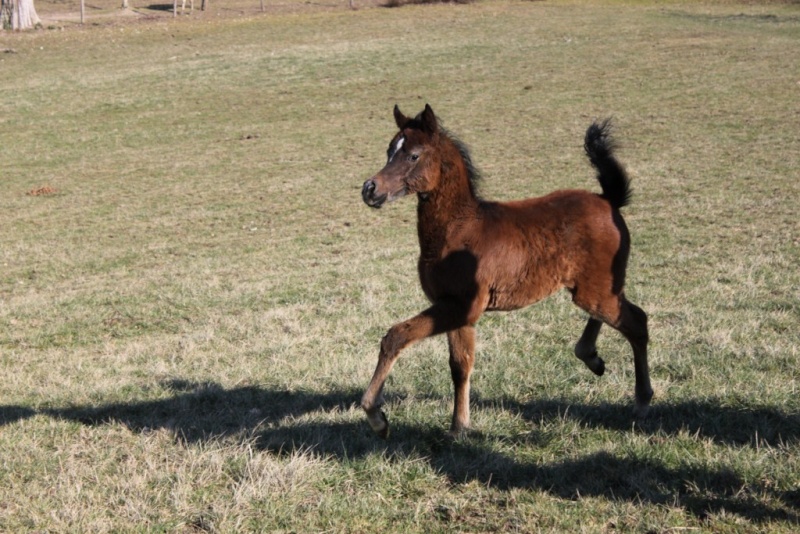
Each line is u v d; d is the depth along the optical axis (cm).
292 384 717
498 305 575
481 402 643
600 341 784
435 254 561
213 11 4866
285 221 1669
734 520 452
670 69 2923
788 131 2069
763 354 709
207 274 1283
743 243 1207
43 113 2750
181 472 534
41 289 1295
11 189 2028
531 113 2492
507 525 464
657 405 614
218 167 2158
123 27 4259
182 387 735
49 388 757
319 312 998
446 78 3006
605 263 588
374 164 2092
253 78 3116
